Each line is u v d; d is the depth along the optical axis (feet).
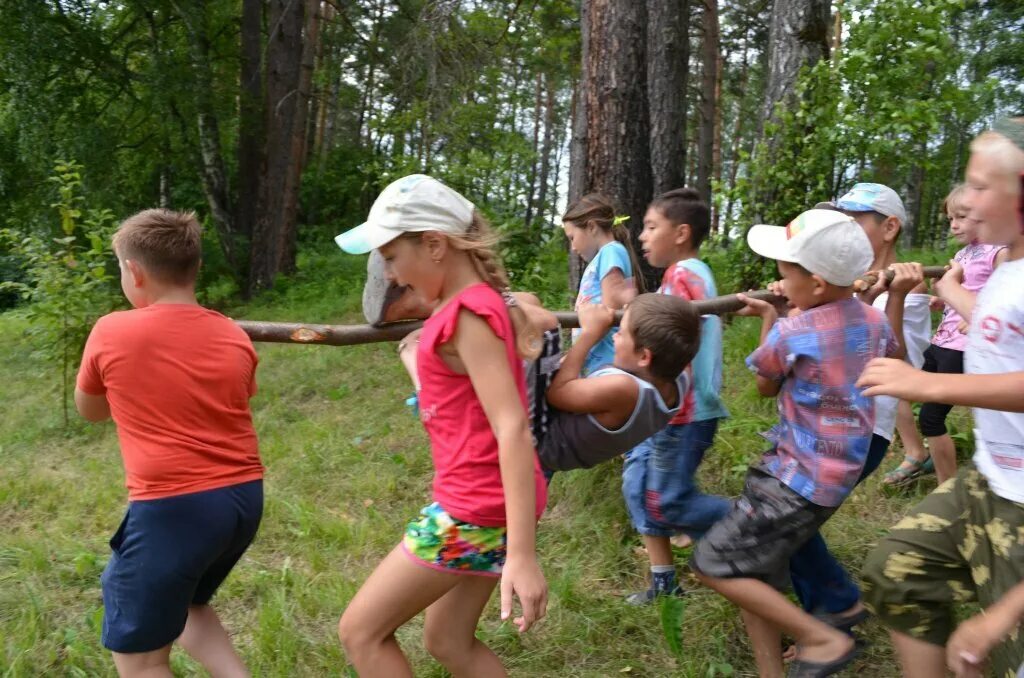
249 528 8.11
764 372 8.75
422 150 33.37
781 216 19.80
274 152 45.70
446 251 6.68
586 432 7.80
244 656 10.44
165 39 46.24
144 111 46.19
